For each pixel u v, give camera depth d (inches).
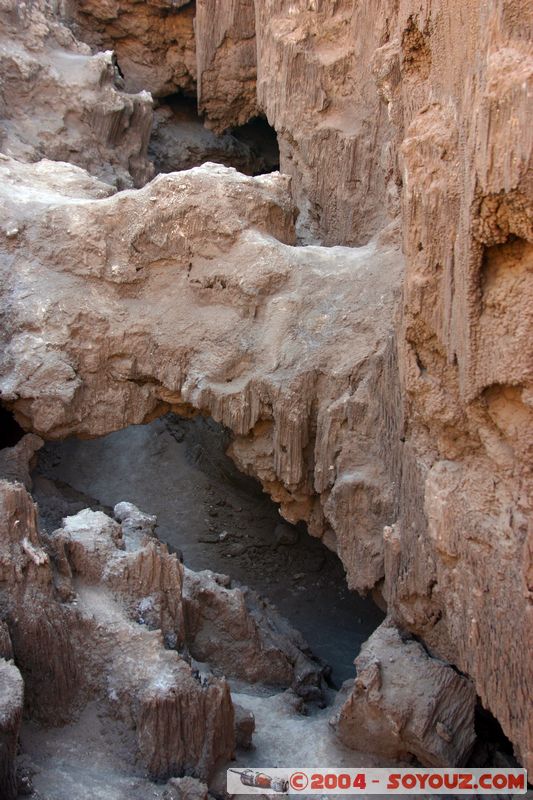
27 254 290.8
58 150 409.1
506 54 146.6
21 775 189.9
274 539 378.0
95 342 282.4
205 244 282.8
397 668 222.1
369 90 349.1
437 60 183.9
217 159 521.7
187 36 489.7
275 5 378.6
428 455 205.3
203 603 267.0
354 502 250.1
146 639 218.8
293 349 265.3
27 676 209.0
